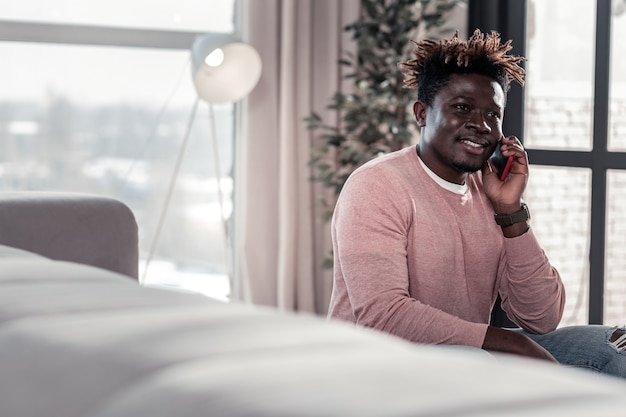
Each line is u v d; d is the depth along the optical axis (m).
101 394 0.21
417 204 2.13
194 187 5.18
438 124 2.15
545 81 4.26
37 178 4.89
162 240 5.15
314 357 0.22
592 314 4.17
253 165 5.00
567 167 4.21
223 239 4.98
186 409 0.19
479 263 2.19
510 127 4.29
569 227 4.21
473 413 0.18
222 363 0.21
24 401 0.23
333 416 0.18
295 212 5.00
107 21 4.97
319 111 5.05
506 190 2.20
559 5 4.22
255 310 0.29
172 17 5.09
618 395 0.19
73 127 4.93
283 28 4.93
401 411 0.18
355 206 2.09
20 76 4.83
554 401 0.19
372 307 2.02
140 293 0.32
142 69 5.04
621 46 4.11
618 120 4.12
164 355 0.22
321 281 5.11
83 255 1.79
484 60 2.18
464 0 4.54
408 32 4.84
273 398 0.19
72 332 0.25
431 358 0.22
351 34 4.98
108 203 1.84
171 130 5.11
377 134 4.66
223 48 4.51
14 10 4.81
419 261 2.12
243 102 5.06
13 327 0.26
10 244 1.69
